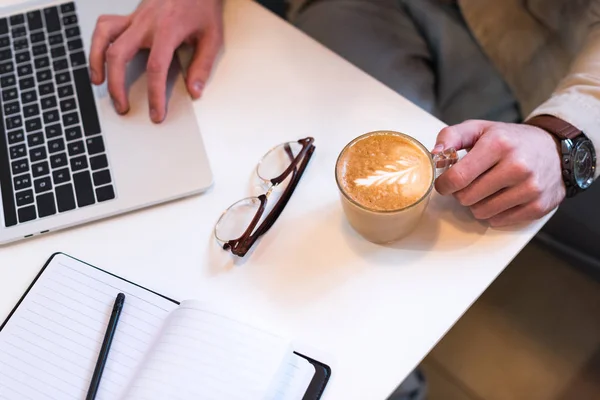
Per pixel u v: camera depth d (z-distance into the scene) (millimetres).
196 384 503
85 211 640
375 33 963
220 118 706
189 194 649
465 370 919
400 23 989
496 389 900
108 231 639
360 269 588
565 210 877
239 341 522
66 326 575
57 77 748
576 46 794
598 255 911
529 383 892
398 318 560
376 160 571
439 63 958
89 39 777
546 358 898
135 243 628
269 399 503
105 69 734
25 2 822
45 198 652
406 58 943
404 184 555
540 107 665
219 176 663
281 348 521
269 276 594
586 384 872
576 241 917
